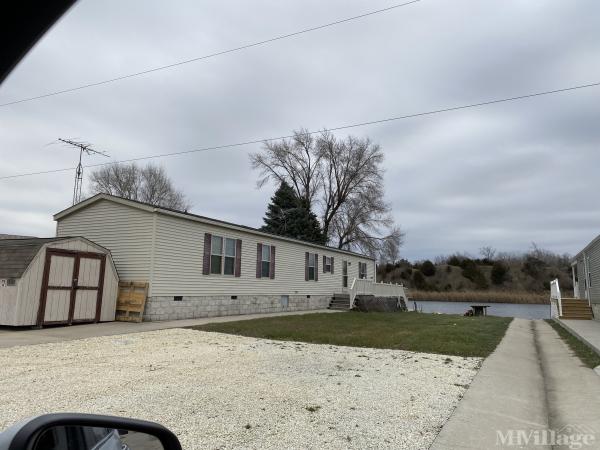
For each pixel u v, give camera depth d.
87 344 10.20
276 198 43.94
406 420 5.36
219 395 6.12
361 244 44.06
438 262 77.31
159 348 9.90
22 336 11.13
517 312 39.94
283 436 4.72
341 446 4.51
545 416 5.77
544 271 67.81
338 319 18.09
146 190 48.69
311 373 7.70
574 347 11.83
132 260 15.69
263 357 9.12
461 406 5.98
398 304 31.03
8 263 12.71
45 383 6.56
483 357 9.83
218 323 14.98
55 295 13.14
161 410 5.41
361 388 6.75
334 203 45.69
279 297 22.47
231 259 19.28
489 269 71.69
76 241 13.81
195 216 17.11
